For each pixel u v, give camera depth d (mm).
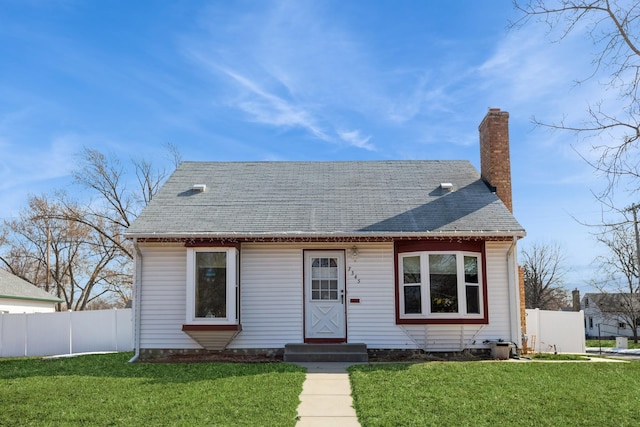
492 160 17984
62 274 41625
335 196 17531
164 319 15609
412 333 15484
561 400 9648
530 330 19078
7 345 21484
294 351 15094
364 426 8273
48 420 8656
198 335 15070
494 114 18203
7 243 41156
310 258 15984
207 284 15289
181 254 15789
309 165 19984
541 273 54750
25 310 27484
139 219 16016
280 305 15695
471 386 10664
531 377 11609
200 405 9352
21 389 10945
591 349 29953
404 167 19688
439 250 15492
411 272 15703
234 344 15578
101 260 39812
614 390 10508
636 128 9922
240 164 20094
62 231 39500
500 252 15805
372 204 16984
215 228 15508
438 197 17406
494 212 16344
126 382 11477
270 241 15617
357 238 15445
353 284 15734
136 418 8648
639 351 27125
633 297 45250
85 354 19109
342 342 15555
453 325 15320
